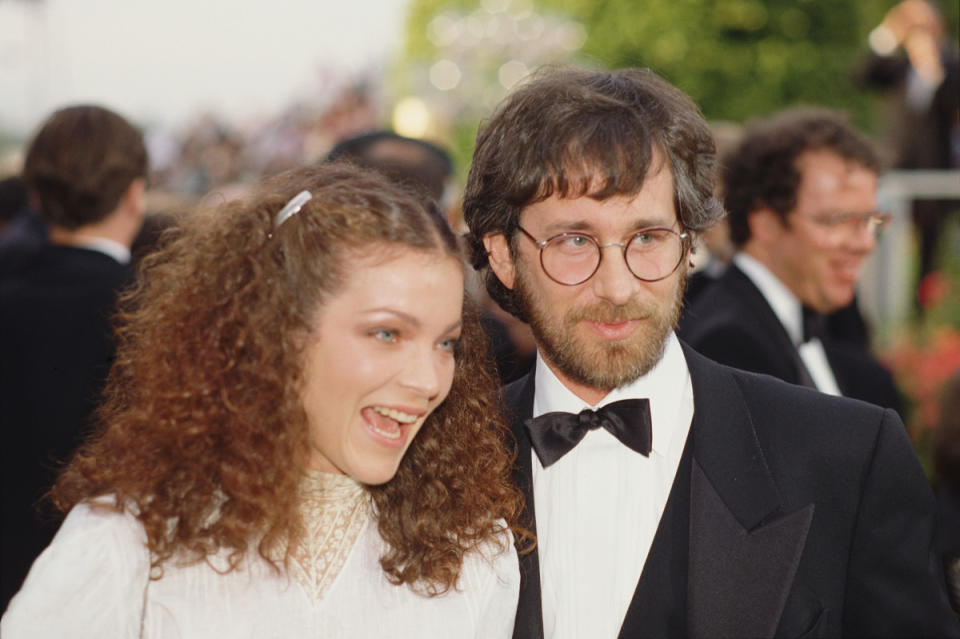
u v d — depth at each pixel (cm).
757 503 163
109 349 274
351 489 166
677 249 168
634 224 163
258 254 159
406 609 162
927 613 158
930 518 165
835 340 341
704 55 909
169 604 151
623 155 160
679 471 173
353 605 159
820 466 164
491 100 900
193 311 162
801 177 260
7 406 271
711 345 247
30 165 287
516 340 306
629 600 169
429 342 154
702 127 174
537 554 173
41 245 291
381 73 1030
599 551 173
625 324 166
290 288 155
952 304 412
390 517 170
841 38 938
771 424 170
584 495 176
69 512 159
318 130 983
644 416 171
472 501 172
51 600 146
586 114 164
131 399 164
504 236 179
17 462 270
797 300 270
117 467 156
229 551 155
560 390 180
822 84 923
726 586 160
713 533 163
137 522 153
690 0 906
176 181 962
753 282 261
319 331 154
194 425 156
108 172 286
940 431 243
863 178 261
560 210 165
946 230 490
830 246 261
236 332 158
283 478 155
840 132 264
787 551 159
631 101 168
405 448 159
